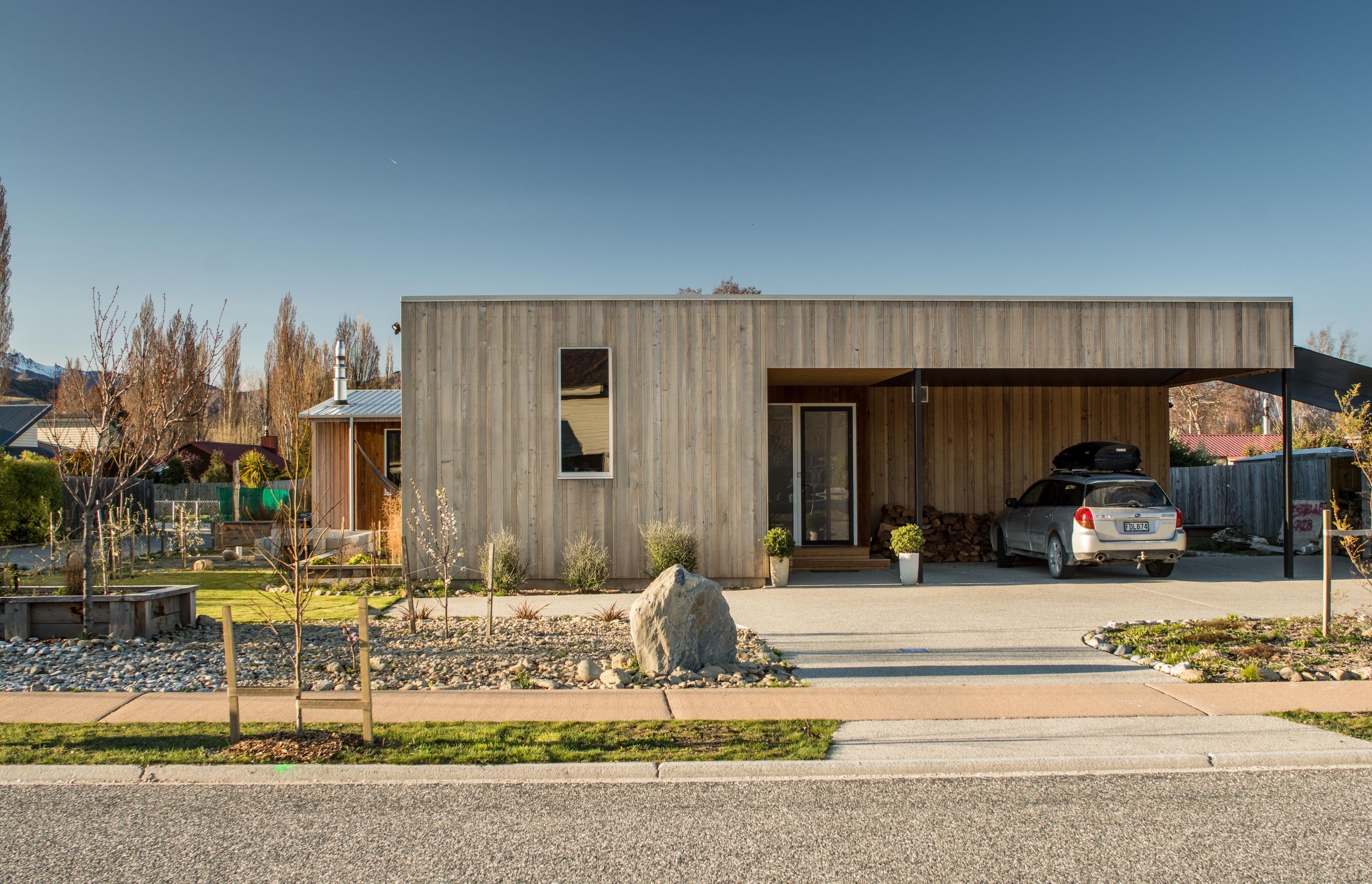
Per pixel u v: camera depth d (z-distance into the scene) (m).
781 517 16.33
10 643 8.77
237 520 22.14
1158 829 4.48
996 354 13.12
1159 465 17.66
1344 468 17.67
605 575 12.62
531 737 5.83
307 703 5.71
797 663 8.02
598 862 4.09
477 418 13.01
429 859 4.11
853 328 13.12
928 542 16.92
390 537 14.49
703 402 13.07
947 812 4.72
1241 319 13.21
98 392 9.44
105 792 5.03
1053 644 8.80
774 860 4.11
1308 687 7.11
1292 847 4.25
